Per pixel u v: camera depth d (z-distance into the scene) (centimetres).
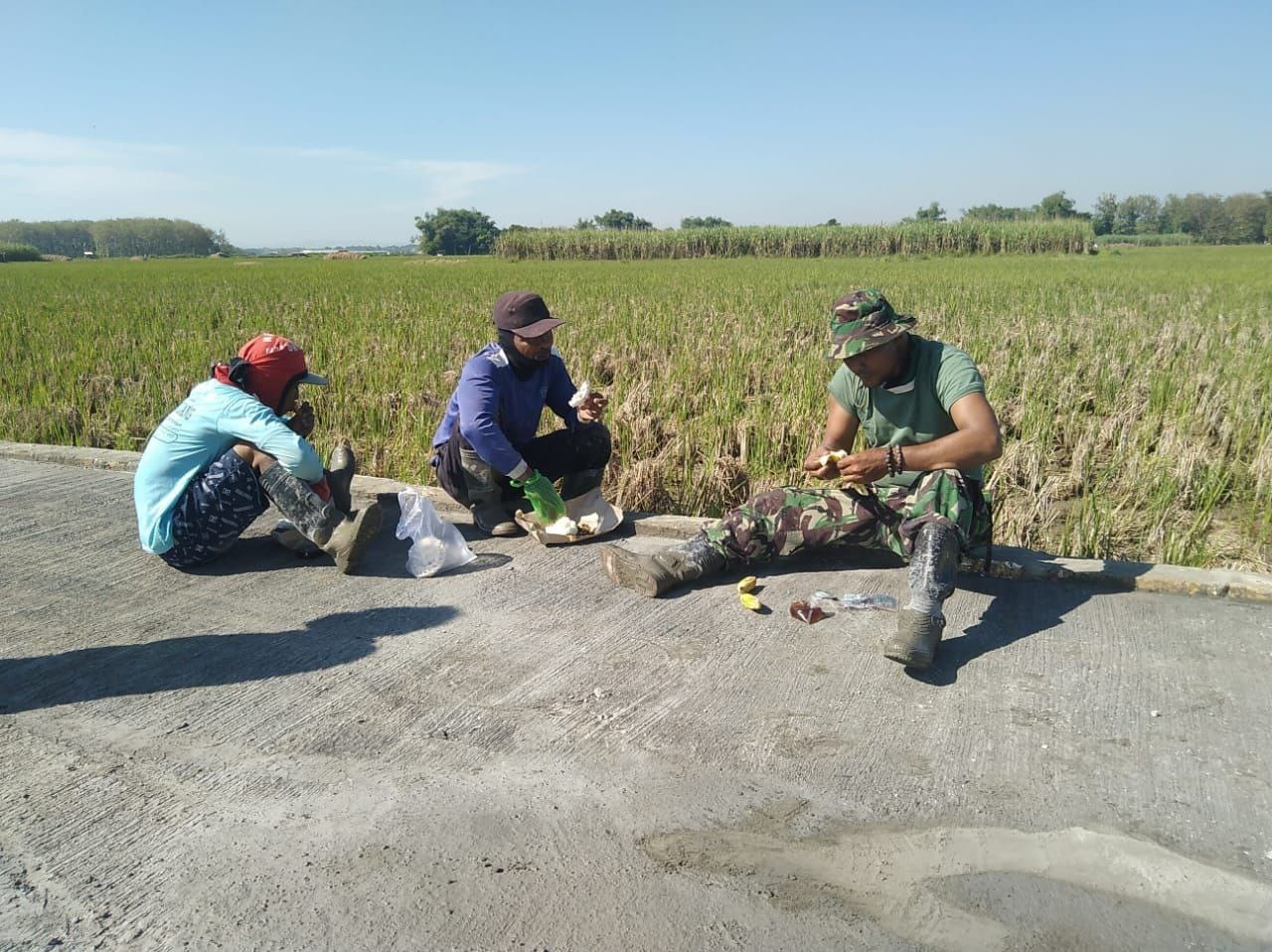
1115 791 261
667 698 315
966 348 1020
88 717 310
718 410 739
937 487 351
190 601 404
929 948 209
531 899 224
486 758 282
